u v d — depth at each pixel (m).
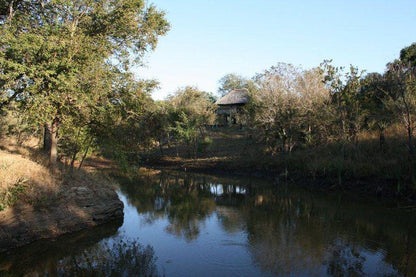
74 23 15.78
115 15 16.36
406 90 20.11
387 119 23.73
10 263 10.32
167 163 40.88
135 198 21.47
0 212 11.41
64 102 12.17
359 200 18.67
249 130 40.72
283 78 30.77
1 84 11.11
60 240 12.24
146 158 44.94
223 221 15.43
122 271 9.88
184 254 11.25
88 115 15.23
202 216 16.50
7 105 13.28
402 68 20.77
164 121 36.66
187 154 42.94
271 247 11.76
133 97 16.62
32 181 13.48
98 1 17.00
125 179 29.56
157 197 21.86
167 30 18.80
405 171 18.39
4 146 21.11
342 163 22.36
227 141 45.38
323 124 26.78
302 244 12.00
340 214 16.03
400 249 11.24
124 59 17.53
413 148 18.83
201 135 45.56
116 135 17.83
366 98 23.89
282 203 19.25
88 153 22.52
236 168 33.50
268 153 33.84
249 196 21.81
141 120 18.56
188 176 32.03
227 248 11.75
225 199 21.03
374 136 24.00
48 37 11.29
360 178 20.78
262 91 32.38
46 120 11.80
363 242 12.01
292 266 10.09
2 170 12.99
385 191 18.50
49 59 10.97
